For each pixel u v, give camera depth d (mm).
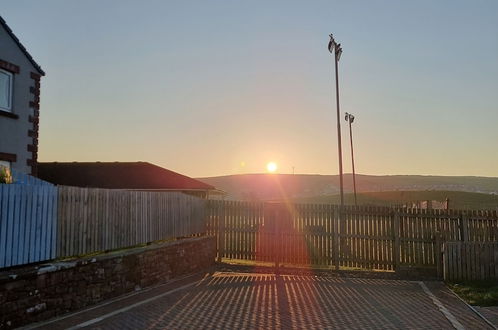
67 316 8305
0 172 8586
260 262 15938
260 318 8469
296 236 15695
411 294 11398
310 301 10180
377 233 15172
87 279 9195
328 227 15500
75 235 9141
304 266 15562
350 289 11914
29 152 14484
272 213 15906
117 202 10672
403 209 15062
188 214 14758
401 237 14969
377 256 15094
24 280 7574
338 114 23344
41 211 8227
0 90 13633
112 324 7773
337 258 15305
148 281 11516
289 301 10102
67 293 8602
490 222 14766
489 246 13180
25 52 14422
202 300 9977
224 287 11672
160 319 8211
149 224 12141
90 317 8258
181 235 14172
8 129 13734
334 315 8867
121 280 10367
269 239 15820
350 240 15344
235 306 9430
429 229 14891
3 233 7363
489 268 13102
